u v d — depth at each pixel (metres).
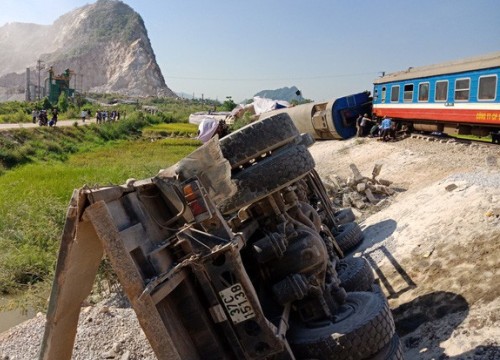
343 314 5.02
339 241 9.42
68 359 3.40
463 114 18.97
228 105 83.56
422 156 18.02
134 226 3.25
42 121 43.09
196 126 60.56
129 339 5.77
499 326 5.14
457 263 6.77
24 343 6.25
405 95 23.30
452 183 9.84
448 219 8.05
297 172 5.30
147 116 64.88
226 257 3.48
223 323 3.53
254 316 3.50
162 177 3.85
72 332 3.35
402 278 7.31
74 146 37.88
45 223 11.44
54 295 3.00
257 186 5.11
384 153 20.81
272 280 5.14
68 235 2.92
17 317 8.77
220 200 3.96
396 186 15.09
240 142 5.19
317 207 9.55
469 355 4.93
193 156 3.88
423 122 22.39
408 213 10.02
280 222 5.34
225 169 3.92
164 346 2.91
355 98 27.88
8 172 25.69
